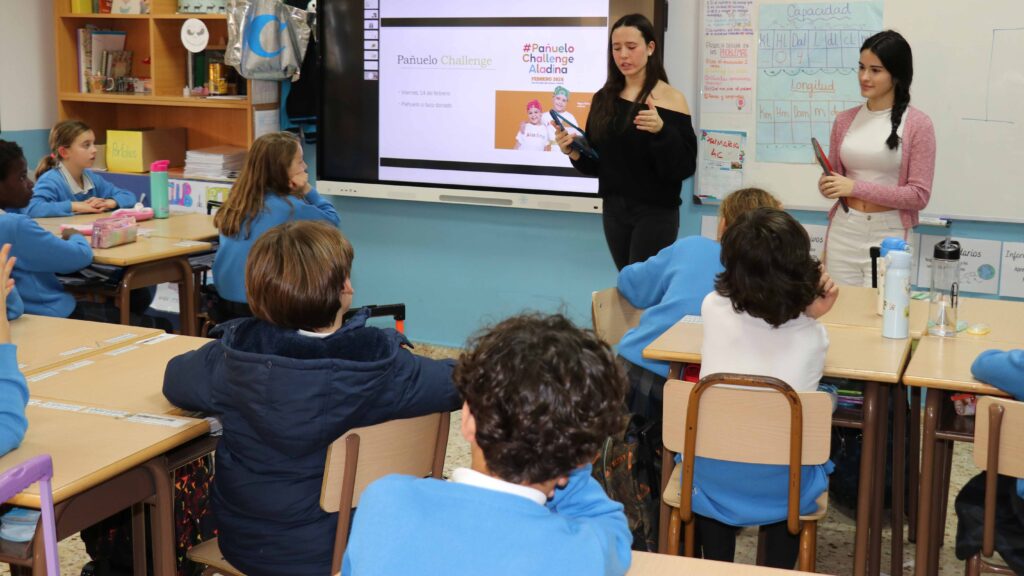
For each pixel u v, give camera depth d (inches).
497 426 41.6
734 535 96.4
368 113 199.0
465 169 192.9
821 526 127.8
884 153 137.5
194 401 79.4
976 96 153.3
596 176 157.8
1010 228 155.2
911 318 117.0
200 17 200.7
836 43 160.4
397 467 77.7
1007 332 110.4
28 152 217.9
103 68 217.5
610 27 176.4
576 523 43.4
